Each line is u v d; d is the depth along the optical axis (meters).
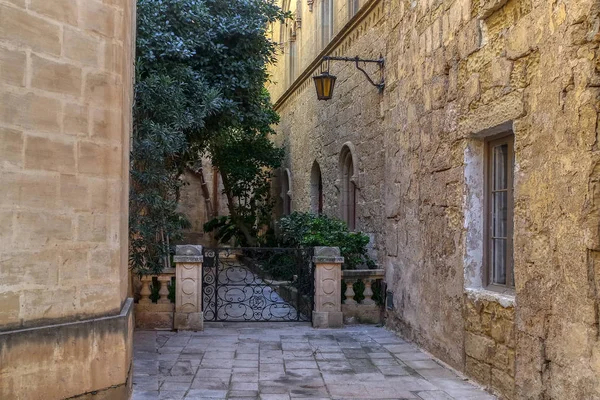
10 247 4.11
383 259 10.06
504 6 5.61
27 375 4.14
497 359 5.66
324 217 13.02
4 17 4.09
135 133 8.45
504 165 6.21
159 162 8.59
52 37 4.43
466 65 6.43
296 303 10.90
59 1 4.48
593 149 4.21
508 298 5.50
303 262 10.06
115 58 4.94
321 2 15.59
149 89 8.81
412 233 8.23
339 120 13.69
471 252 6.45
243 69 12.63
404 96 8.69
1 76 4.06
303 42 18.44
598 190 4.16
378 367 6.85
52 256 4.40
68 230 4.53
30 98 4.26
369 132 11.23
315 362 7.09
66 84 4.53
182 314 9.11
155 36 10.90
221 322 9.80
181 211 25.81
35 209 4.28
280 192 22.08
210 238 25.83
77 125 4.61
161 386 5.91
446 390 5.87
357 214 12.10
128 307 5.28
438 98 7.23
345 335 8.85
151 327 9.21
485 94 5.96
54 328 4.34
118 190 4.97
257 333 8.98
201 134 13.23
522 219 5.17
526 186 5.12
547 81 4.80
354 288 9.99
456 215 6.69
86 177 4.68
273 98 23.98
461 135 6.54
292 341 8.37
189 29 11.85
